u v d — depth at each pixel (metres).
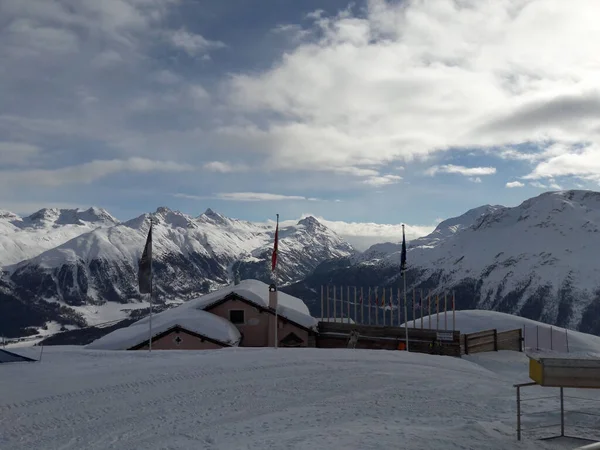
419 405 20.17
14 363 28.41
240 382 23.55
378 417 18.30
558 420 17.25
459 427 16.25
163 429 17.33
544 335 59.50
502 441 14.62
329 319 51.38
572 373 14.34
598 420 17.22
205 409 19.58
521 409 19.52
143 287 34.94
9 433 17.19
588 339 59.69
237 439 15.80
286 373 25.39
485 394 22.47
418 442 14.48
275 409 19.59
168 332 43.06
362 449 13.81
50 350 34.03
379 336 46.00
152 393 21.73
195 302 50.88
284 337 46.56
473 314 66.50
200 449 14.98
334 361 28.75
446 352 43.44
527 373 34.81
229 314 47.75
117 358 30.36
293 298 61.41
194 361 28.31
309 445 14.27
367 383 23.84
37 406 19.97
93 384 23.12
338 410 19.33
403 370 27.23
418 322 65.75
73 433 17.14
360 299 51.12
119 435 16.83
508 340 49.91
